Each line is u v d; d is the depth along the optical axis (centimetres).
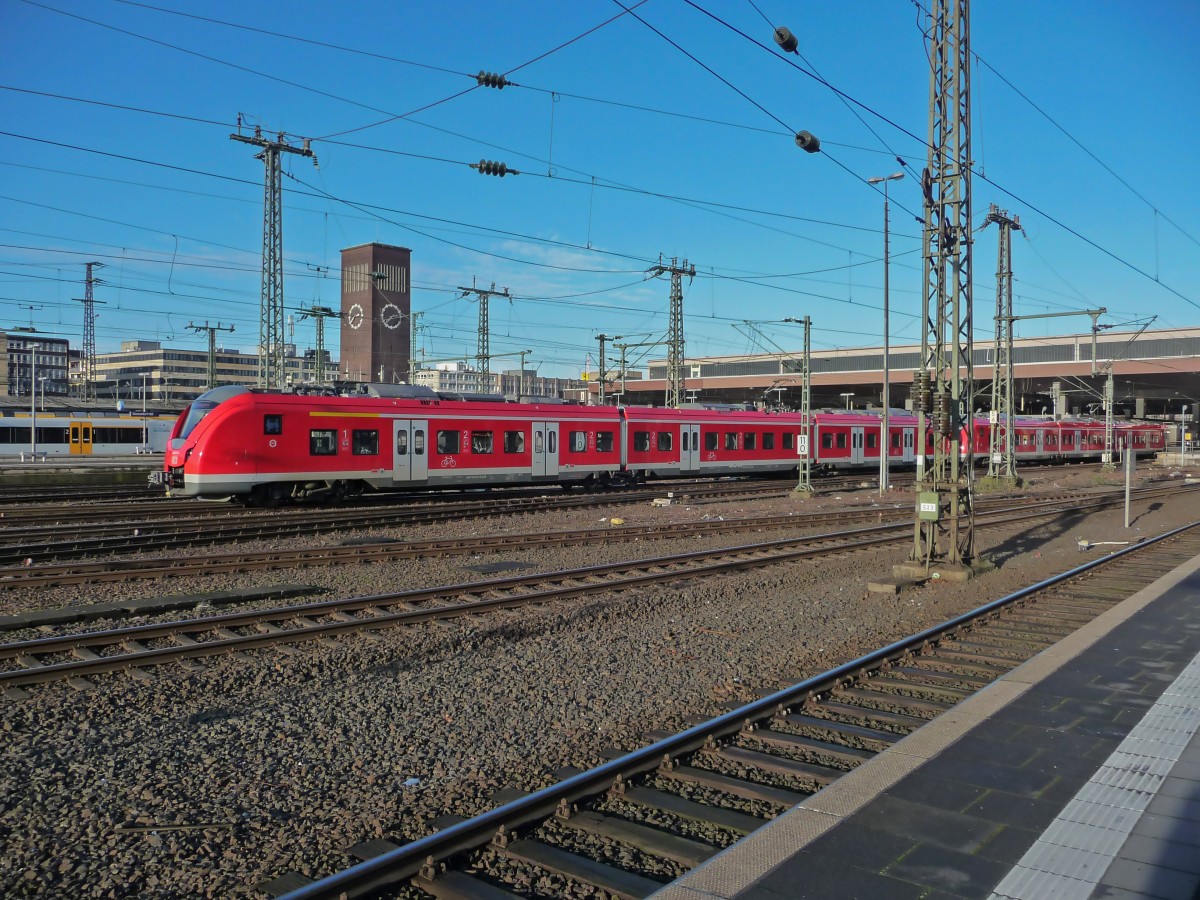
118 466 4362
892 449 4884
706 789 670
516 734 798
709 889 477
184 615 1242
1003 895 467
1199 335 6397
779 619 1294
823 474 4766
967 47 1611
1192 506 3334
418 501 3009
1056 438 6238
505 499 3098
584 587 1427
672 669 1020
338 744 769
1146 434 7762
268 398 2508
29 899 521
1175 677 877
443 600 1352
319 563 1661
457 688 934
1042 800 588
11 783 677
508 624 1195
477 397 3127
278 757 741
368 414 2719
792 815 569
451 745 770
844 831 545
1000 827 548
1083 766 646
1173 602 1262
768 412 4356
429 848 543
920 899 464
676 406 4562
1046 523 2609
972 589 1529
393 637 1118
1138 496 3638
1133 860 504
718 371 8856
